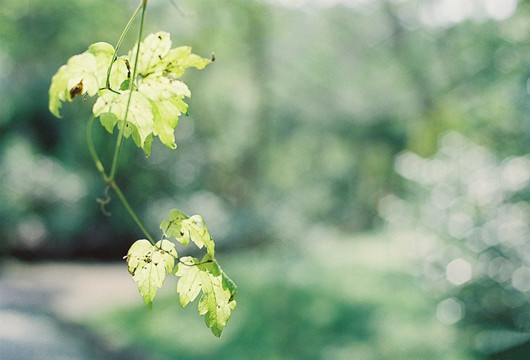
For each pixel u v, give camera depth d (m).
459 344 6.04
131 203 17.86
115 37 9.97
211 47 13.30
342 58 18.78
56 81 1.11
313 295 8.78
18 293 11.57
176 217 1.15
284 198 22.77
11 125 17.95
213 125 19.12
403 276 9.04
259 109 19.97
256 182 21.30
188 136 18.95
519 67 6.18
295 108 20.00
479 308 5.93
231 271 11.45
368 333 7.31
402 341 6.67
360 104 17.61
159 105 1.13
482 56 8.00
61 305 10.61
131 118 1.13
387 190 19.22
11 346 7.73
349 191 23.27
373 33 17.34
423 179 6.16
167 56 1.12
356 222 23.64
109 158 17.11
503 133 5.76
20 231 15.91
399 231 6.52
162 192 18.69
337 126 18.80
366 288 8.77
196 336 7.99
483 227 5.73
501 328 5.61
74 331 8.95
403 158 6.46
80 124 16.64
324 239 18.41
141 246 1.14
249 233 17.53
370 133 17.88
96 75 1.11
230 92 18.83
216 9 12.80
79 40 10.25
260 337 7.69
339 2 18.28
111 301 10.80
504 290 5.69
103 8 9.79
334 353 6.89
